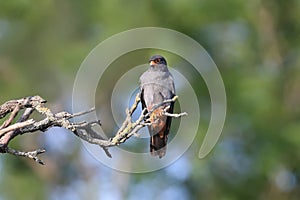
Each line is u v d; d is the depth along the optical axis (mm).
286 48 16359
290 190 16094
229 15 15266
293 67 16141
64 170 17438
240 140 15242
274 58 16141
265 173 15250
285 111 15555
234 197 15250
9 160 16797
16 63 16359
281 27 16375
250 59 15820
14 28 16500
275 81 15625
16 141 16609
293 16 16328
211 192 15164
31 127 5590
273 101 15281
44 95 16062
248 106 15070
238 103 15008
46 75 16172
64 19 16203
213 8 15008
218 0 15031
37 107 5660
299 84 16016
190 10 14758
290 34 16469
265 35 16172
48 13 16250
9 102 5809
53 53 16031
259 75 15477
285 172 15836
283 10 16328
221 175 15242
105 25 15172
